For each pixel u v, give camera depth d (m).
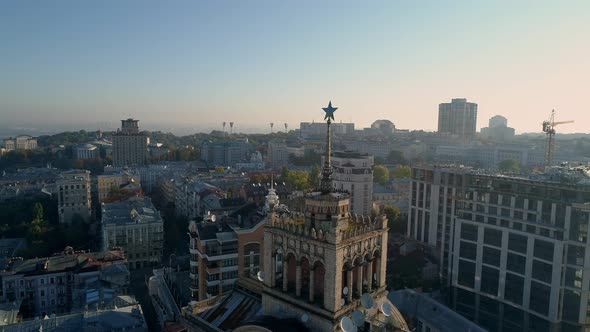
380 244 45.72
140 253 175.00
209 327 50.28
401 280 146.38
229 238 108.56
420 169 172.38
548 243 107.00
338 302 39.97
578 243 103.12
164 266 165.00
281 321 41.34
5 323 101.62
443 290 144.38
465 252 128.00
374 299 44.94
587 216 101.38
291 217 46.66
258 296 51.25
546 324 108.62
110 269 130.38
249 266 110.75
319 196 43.22
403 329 45.41
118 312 99.50
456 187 153.12
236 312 51.09
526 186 114.25
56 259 139.50
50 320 95.75
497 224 120.25
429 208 167.62
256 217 117.69
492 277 121.12
